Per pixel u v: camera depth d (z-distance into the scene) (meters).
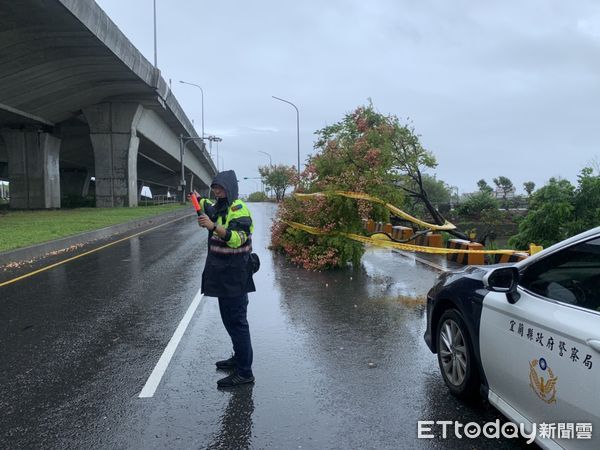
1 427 3.92
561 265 3.18
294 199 13.36
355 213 11.30
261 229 23.11
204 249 15.27
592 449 2.60
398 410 4.14
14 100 32.38
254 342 5.94
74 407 4.25
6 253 12.45
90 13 23.69
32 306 7.86
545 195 14.63
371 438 3.70
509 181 41.50
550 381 2.94
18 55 25.73
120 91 39.75
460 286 4.21
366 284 9.55
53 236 17.08
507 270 3.55
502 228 24.94
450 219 27.84
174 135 59.78
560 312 2.98
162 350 5.68
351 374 4.92
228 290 4.49
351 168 11.41
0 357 5.50
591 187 14.15
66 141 56.19
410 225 19.52
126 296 8.54
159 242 17.59
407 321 6.83
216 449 3.56
